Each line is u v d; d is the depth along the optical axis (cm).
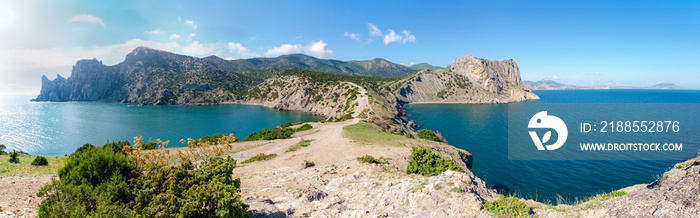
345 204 1084
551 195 3334
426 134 5538
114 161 970
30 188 1210
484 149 6194
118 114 17225
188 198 814
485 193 1019
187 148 2359
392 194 1066
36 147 9031
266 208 1030
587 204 781
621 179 3797
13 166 1911
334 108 16438
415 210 889
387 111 11394
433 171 1573
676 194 653
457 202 872
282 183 1688
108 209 715
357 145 3328
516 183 3791
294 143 3728
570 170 4238
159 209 780
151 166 1052
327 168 2014
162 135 10250
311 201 1170
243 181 1812
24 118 16312
